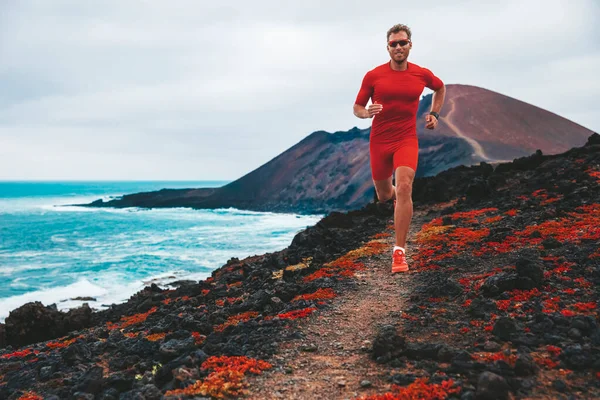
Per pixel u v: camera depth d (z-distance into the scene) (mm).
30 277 45344
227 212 174750
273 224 110000
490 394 4172
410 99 8195
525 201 17031
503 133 168750
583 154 22484
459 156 139875
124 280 41219
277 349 6301
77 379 6797
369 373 5234
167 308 13172
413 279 9703
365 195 148500
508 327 5664
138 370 6637
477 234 13203
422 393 4402
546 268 8430
